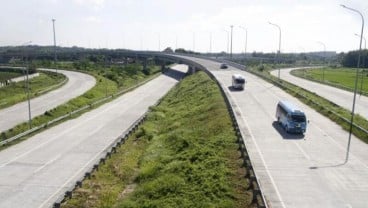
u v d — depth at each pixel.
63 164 39.12
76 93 91.12
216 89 74.75
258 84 84.62
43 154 42.56
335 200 25.88
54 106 73.44
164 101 84.56
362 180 29.47
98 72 145.38
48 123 56.69
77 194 30.88
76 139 49.41
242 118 49.41
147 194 29.48
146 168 36.12
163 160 37.69
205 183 28.75
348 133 43.47
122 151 43.53
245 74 107.50
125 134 48.97
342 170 31.53
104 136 51.31
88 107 72.94
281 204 25.03
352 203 25.47
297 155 35.12
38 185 33.41
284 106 44.62
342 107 60.34
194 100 72.44
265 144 38.31
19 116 63.47
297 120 41.94
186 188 28.92
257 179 26.53
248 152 35.62
